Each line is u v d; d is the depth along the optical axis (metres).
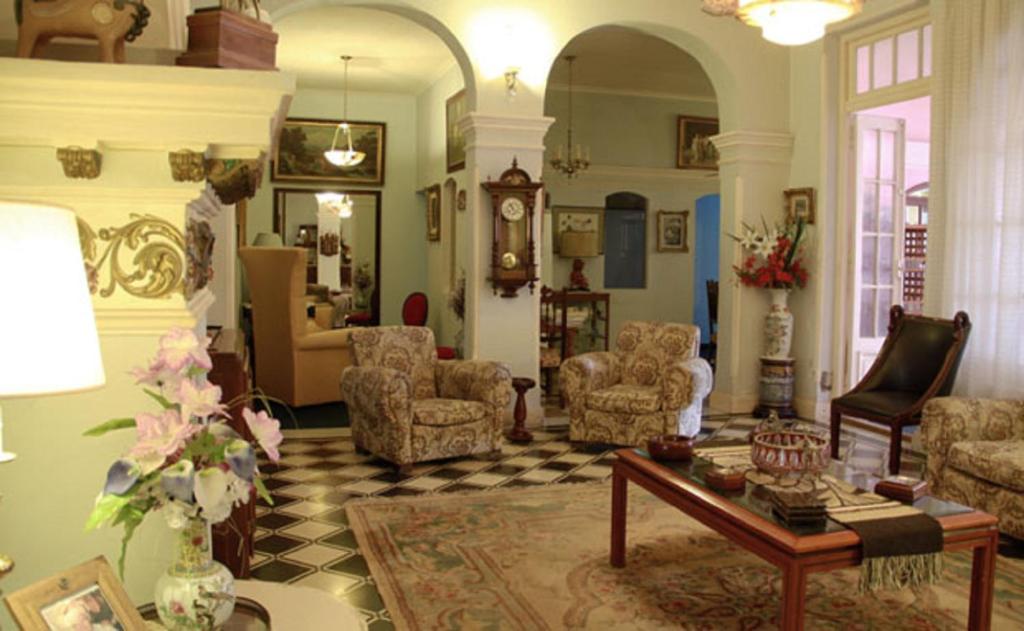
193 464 1.34
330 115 10.34
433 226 9.83
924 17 5.67
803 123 6.65
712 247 11.78
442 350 7.66
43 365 1.33
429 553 3.57
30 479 1.87
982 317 4.93
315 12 7.04
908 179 8.03
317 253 10.45
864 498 2.81
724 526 2.72
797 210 6.67
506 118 6.08
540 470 5.01
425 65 8.96
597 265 10.72
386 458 4.99
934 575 2.54
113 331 1.89
